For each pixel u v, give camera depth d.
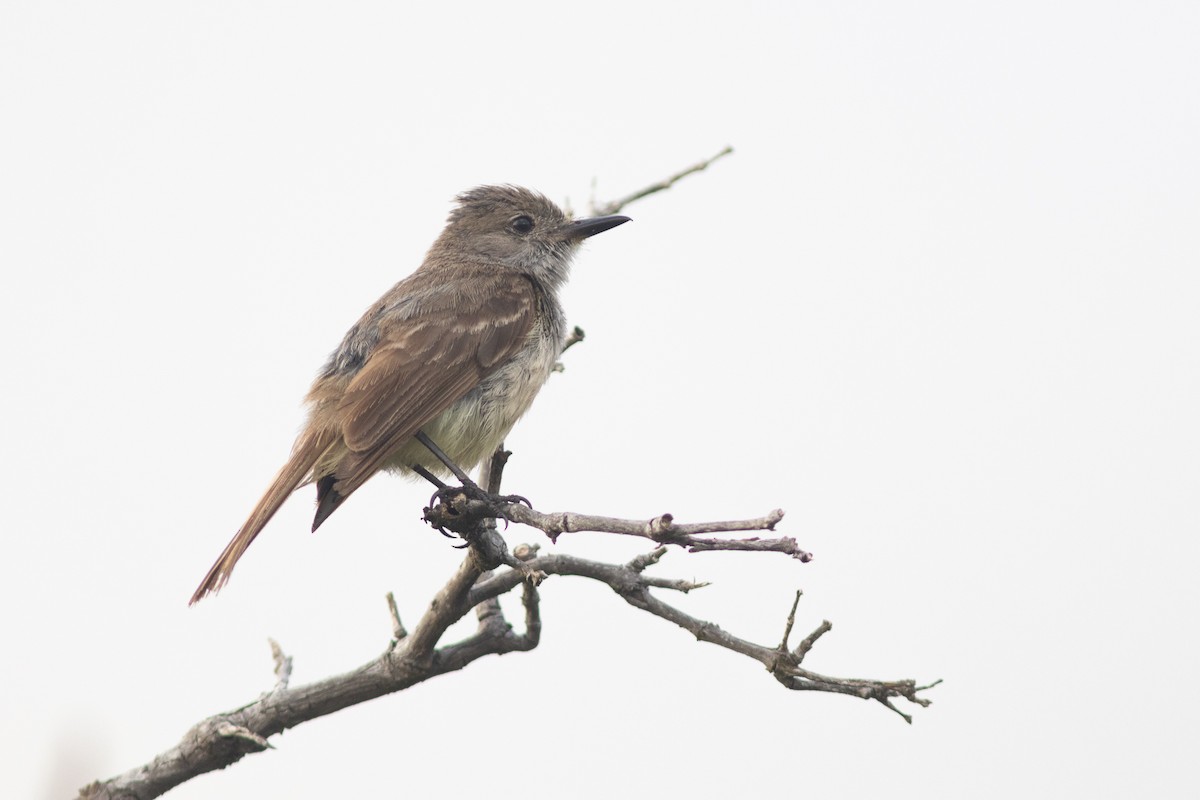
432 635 8.90
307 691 9.12
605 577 8.10
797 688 7.44
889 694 7.21
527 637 9.48
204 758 8.88
